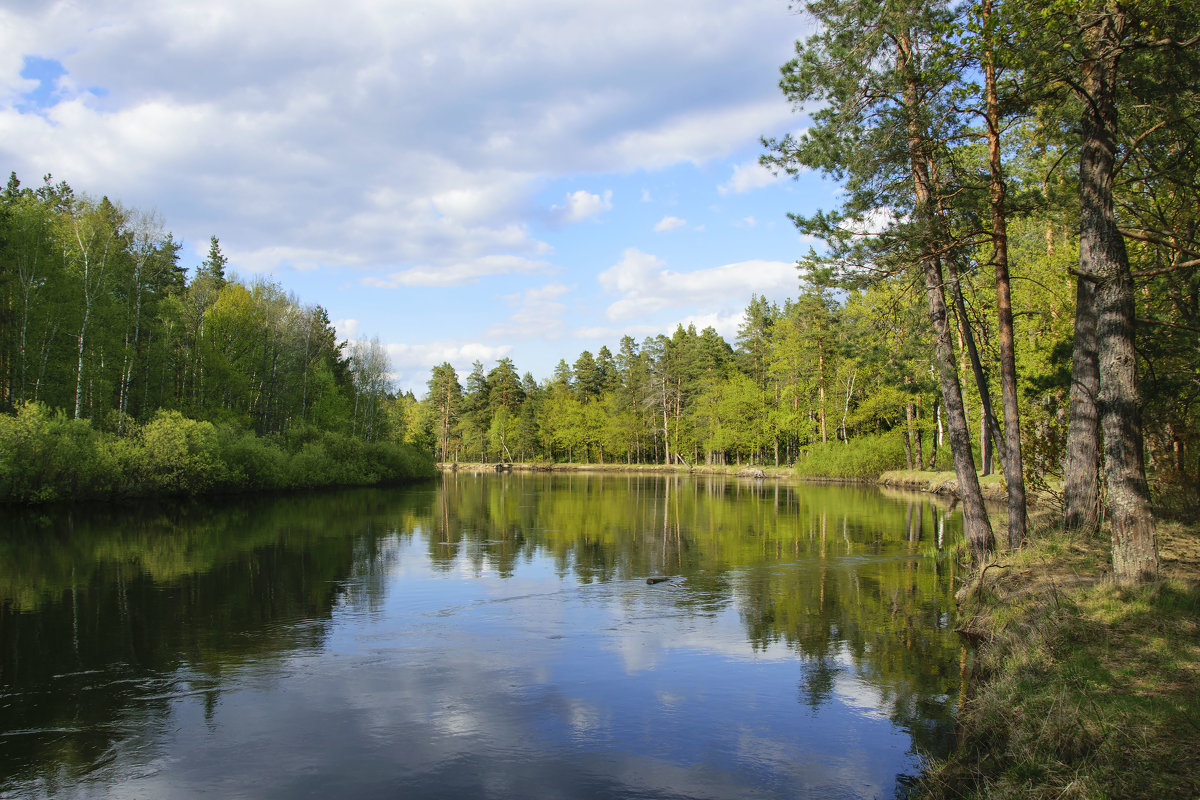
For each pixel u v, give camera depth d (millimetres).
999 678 7777
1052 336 21203
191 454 34031
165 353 43594
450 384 111188
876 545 20672
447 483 58438
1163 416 14992
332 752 7062
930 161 13195
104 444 30656
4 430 27344
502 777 6504
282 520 26859
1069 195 12344
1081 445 12188
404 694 8695
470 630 11641
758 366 78188
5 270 34094
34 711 8141
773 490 46438
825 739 7352
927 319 14727
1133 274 9195
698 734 7492
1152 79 10633
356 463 49750
